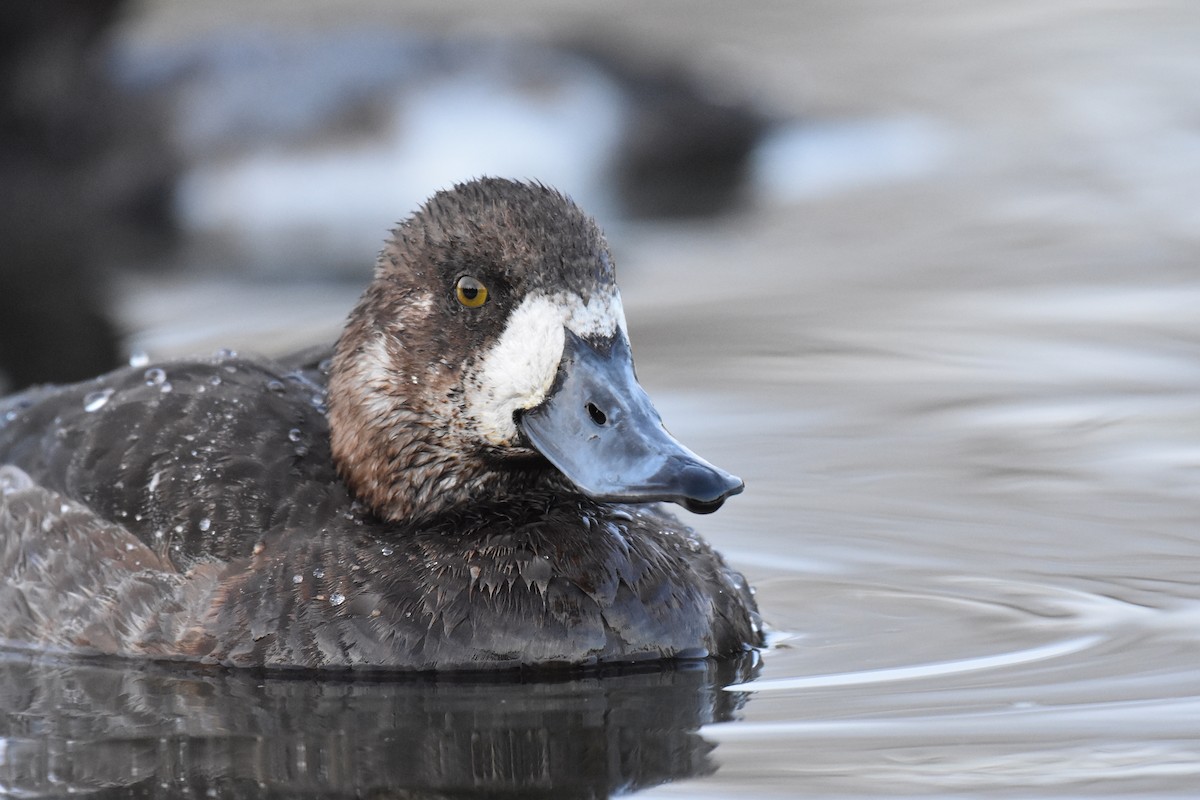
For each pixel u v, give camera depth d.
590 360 8.30
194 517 8.91
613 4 26.75
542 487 8.95
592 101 21.77
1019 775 7.08
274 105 21.22
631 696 8.12
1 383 13.31
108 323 15.26
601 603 8.51
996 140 21.17
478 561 8.58
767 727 7.69
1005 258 16.41
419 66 21.67
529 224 8.41
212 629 8.60
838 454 11.47
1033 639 8.70
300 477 9.03
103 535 9.05
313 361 9.95
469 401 8.53
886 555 9.88
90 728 7.86
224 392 9.48
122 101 21.27
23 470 9.62
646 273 16.56
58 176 21.06
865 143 21.45
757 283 15.97
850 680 8.26
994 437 11.73
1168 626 8.80
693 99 21.89
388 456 8.78
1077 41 24.95
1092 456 11.33
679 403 12.49
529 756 7.45
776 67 23.86
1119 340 13.74
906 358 13.48
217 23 24.44
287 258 18.22
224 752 7.55
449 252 8.51
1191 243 16.58
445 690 8.23
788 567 9.77
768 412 12.30
